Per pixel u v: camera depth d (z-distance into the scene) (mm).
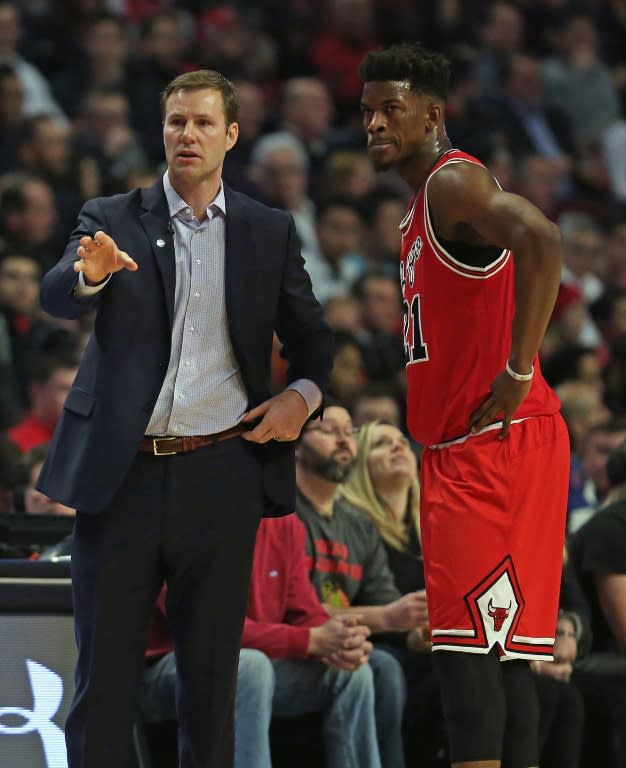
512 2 44219
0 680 13422
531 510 12031
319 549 16922
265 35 40406
